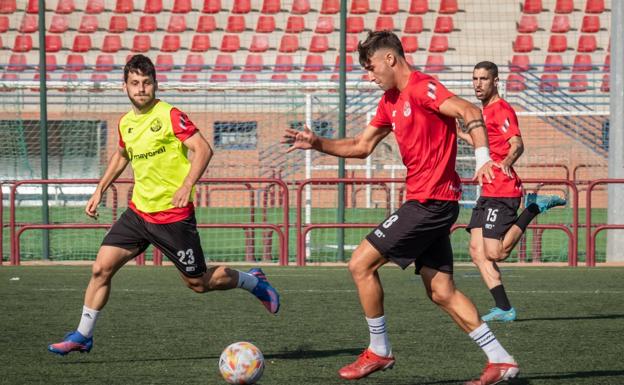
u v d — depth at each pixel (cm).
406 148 897
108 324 1384
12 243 2473
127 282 2009
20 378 973
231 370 881
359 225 2441
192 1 5512
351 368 936
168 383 946
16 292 1817
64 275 2181
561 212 4222
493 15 5331
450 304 914
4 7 5425
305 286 1939
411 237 893
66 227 2422
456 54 5272
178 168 1066
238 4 5491
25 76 5016
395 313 1510
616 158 2678
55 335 1274
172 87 3791
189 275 1102
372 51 895
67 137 4381
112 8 5491
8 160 4362
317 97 3969
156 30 5475
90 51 5406
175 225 1069
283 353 1138
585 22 5338
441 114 881
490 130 1437
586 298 1750
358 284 921
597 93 4794
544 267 2428
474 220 1444
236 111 4244
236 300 1686
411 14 5400
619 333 1309
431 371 1022
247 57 5366
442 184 891
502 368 892
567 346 1196
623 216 2630
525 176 4259
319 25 5428
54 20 5434
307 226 2461
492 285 1434
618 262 2605
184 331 1315
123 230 1074
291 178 4062
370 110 3809
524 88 4303
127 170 3884
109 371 1012
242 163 4234
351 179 2333
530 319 1459
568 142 4400
